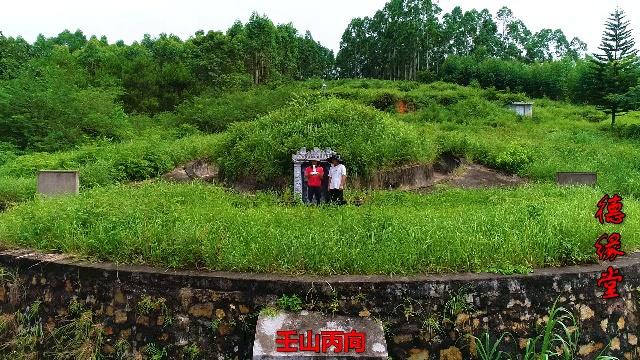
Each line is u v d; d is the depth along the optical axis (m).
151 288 6.07
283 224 7.45
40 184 11.95
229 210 8.52
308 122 15.54
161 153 17.98
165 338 5.97
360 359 5.07
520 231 7.15
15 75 27.81
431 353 5.73
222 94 39.59
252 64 56.97
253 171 13.98
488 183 16.55
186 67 48.75
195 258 6.36
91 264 6.48
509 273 6.02
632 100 26.81
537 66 58.88
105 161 16.84
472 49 79.62
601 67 28.62
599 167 17.39
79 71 36.69
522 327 5.90
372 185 13.77
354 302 5.70
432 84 53.53
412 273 6.01
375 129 15.73
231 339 5.83
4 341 6.85
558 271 6.14
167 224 7.27
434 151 17.39
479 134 26.05
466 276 5.92
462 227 7.26
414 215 8.28
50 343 6.46
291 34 71.12
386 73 76.31
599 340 6.17
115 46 65.69
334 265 6.07
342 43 79.75
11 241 7.62
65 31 82.50
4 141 21.62
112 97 27.09
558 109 40.00
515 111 36.47
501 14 86.75
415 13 72.88
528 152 18.52
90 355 6.10
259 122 16.34
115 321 6.20
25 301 6.84
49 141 21.80
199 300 5.92
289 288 5.75
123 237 6.77
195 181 13.61
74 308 6.37
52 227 7.61
